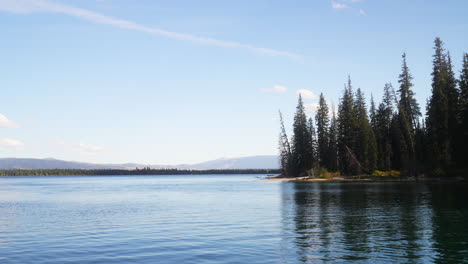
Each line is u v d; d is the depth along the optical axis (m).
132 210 36.84
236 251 17.69
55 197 59.44
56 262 16.39
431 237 20.36
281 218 28.59
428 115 81.44
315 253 17.14
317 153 115.38
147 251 18.00
